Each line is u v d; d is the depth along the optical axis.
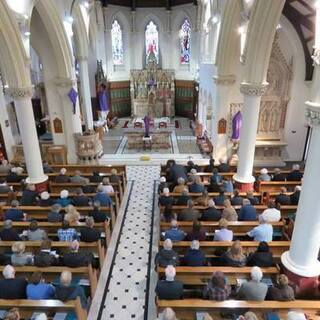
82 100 18.27
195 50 23.34
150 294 6.80
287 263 6.15
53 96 14.37
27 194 9.14
